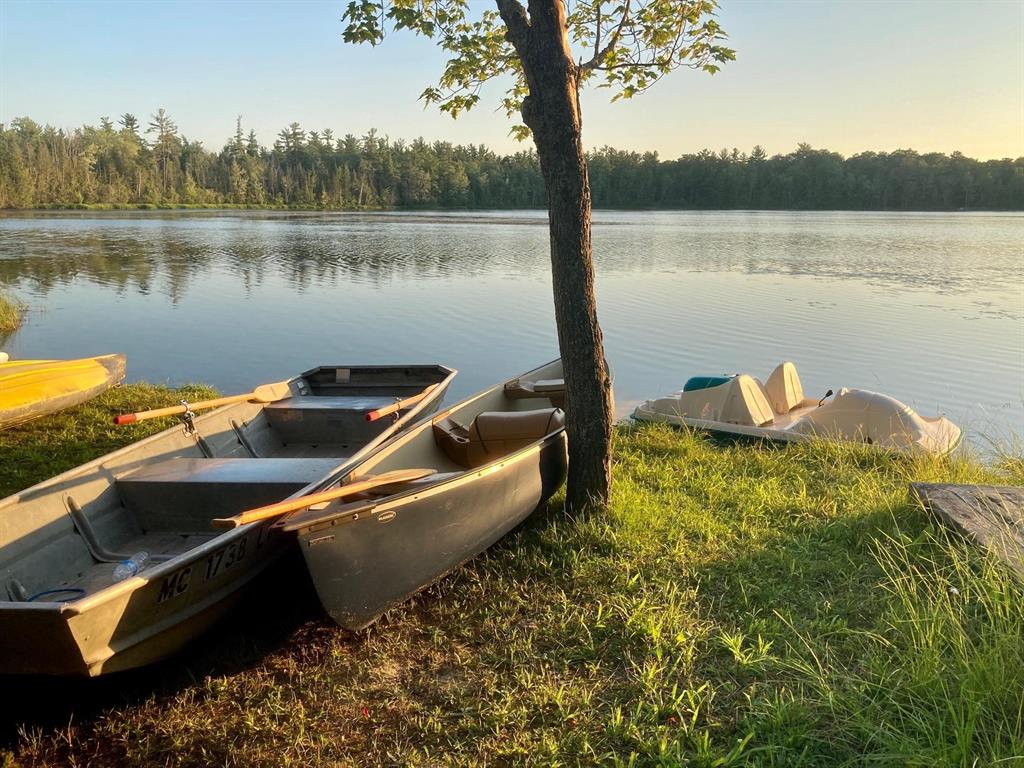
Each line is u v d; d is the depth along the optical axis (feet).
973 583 12.98
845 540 16.56
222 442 20.97
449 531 14.29
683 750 10.13
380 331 53.06
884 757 9.16
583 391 17.54
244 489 15.40
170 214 287.69
